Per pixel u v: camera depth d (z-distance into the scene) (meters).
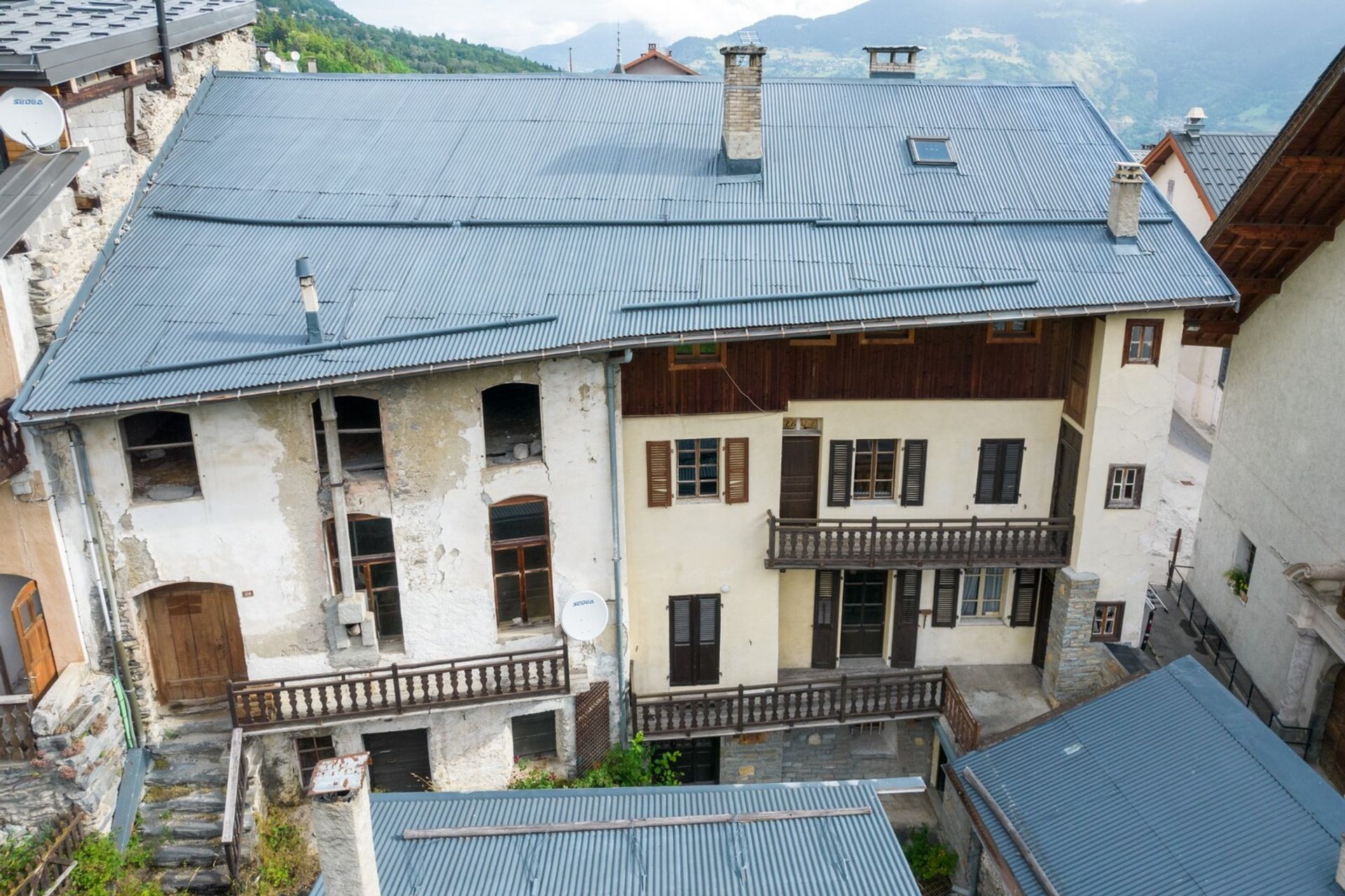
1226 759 16.61
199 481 18.02
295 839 18.97
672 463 19.84
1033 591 22.28
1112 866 15.52
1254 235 20.72
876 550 20.48
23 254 16.64
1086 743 17.83
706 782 23.17
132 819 18.00
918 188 21.16
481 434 18.17
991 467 21.08
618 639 20.08
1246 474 24.08
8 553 17.39
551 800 15.49
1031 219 20.22
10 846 17.06
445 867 13.88
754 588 21.06
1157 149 37.81
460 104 23.66
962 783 18.03
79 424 16.86
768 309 18.03
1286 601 21.81
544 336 17.45
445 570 19.02
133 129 20.50
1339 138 18.00
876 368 20.06
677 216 20.22
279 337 17.47
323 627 19.08
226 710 19.42
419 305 18.19
